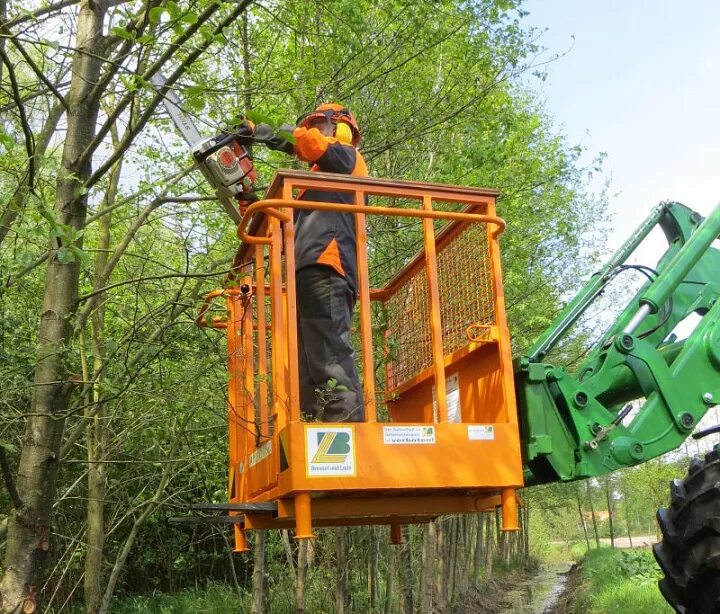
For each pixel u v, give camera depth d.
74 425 7.38
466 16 9.27
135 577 16.50
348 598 11.95
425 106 9.40
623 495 42.16
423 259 5.14
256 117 4.00
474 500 4.18
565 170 13.41
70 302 4.87
